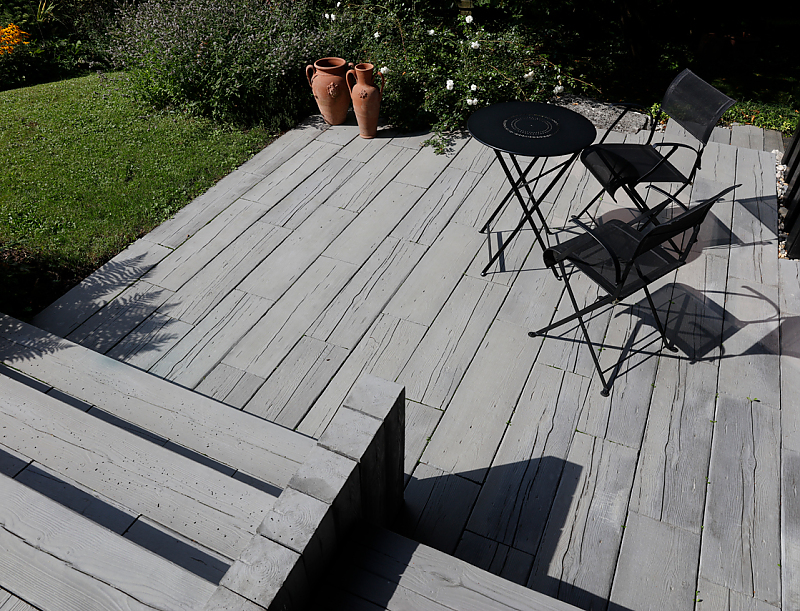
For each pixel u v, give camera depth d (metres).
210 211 3.97
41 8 7.46
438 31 5.97
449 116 4.97
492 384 2.73
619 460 2.39
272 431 2.33
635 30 6.79
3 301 3.12
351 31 5.74
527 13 6.78
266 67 4.95
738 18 7.36
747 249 3.54
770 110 5.62
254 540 1.37
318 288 3.31
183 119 5.18
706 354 2.86
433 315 3.12
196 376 2.78
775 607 1.92
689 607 1.93
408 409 2.61
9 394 2.25
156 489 1.95
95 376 2.54
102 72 6.80
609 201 4.02
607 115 5.31
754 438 2.46
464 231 3.76
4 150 4.71
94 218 3.91
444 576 1.67
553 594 1.96
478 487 2.29
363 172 4.40
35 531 1.65
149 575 1.57
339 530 1.62
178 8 5.57
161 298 3.24
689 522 2.17
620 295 2.54
